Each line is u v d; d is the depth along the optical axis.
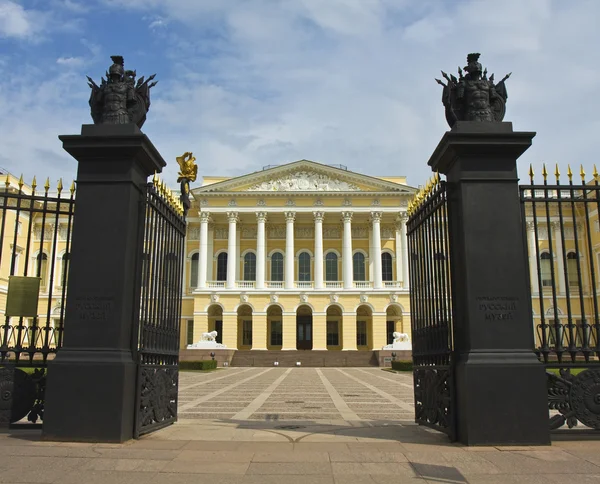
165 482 5.10
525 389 6.80
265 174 58.53
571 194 7.73
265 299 56.44
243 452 6.33
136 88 8.00
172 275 9.05
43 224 7.96
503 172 7.41
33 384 7.68
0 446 6.51
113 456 6.06
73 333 7.11
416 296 9.30
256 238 60.81
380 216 58.00
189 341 58.34
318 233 57.62
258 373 34.72
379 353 48.22
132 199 7.50
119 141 7.44
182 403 14.34
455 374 7.14
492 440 6.68
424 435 7.66
